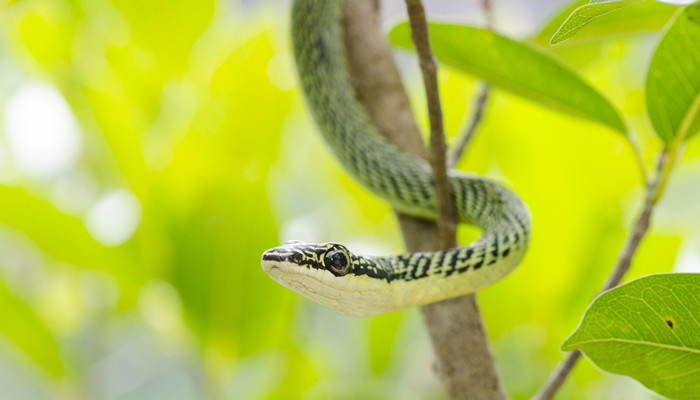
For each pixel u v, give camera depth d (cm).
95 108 52
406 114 52
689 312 44
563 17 51
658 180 48
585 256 54
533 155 55
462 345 48
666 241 54
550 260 54
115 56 54
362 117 52
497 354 55
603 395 54
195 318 52
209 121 53
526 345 55
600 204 54
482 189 51
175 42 54
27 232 52
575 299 54
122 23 54
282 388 53
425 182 50
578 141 54
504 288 54
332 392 54
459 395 48
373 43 52
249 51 53
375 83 52
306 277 48
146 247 52
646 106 48
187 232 52
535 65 49
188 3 53
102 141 53
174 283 52
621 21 51
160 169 52
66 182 55
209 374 52
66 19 54
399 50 53
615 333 44
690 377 44
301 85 54
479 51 49
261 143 53
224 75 53
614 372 44
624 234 54
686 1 42
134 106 54
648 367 44
